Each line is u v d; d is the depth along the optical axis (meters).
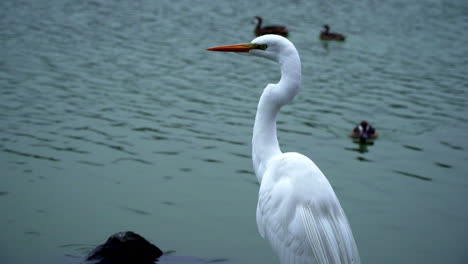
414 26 30.27
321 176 6.21
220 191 12.30
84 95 17.80
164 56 22.41
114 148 14.23
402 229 11.09
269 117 6.83
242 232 10.55
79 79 19.20
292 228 6.05
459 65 23.30
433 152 15.22
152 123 15.98
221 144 14.84
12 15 27.31
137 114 16.55
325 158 14.59
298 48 25.78
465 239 10.72
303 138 15.73
